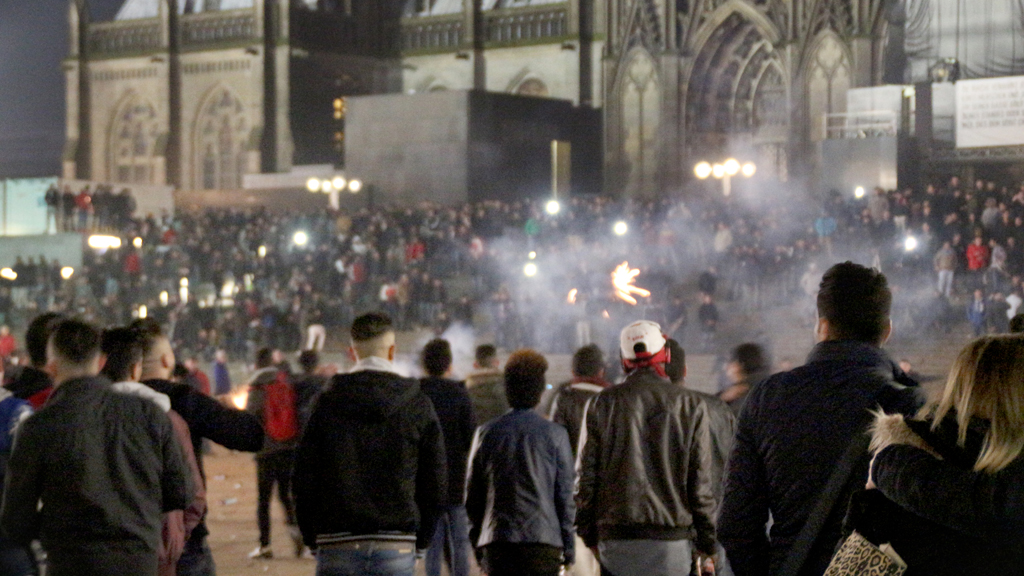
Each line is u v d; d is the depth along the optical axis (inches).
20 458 219.6
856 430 171.8
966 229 1280.8
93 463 219.5
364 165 2340.1
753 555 182.1
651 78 2282.2
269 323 1456.7
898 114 1734.7
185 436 249.1
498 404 414.3
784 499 177.3
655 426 260.2
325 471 247.9
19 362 700.7
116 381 248.4
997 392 137.6
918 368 1064.8
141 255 1756.9
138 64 2906.0
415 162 2282.2
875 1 1973.4
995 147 1631.4
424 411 251.8
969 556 138.2
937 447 141.9
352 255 1604.3
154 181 2866.6
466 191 2224.4
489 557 283.1
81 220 1975.9
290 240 1768.0
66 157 2960.1
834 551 171.2
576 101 2588.6
